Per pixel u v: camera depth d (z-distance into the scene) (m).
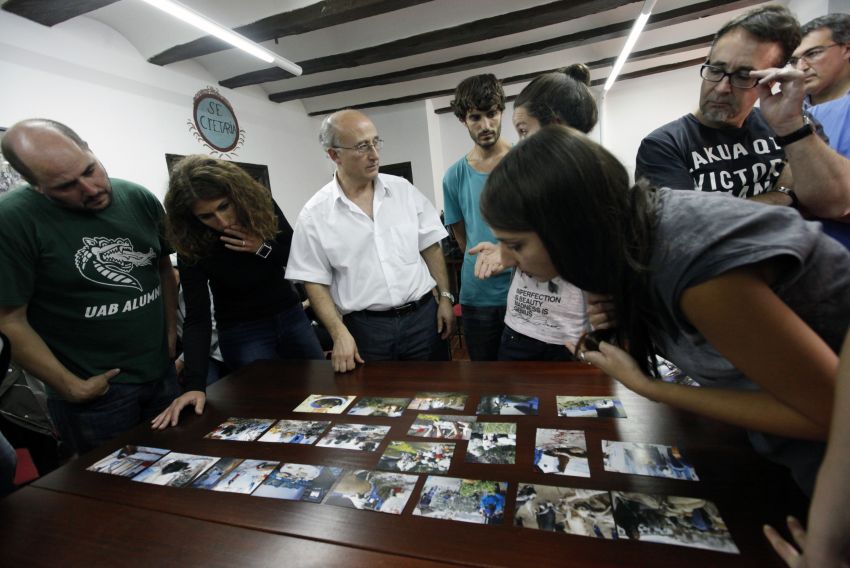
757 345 0.43
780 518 0.58
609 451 0.76
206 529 0.68
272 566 0.59
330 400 1.10
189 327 1.31
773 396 0.46
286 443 0.91
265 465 0.84
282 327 1.69
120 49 3.18
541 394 1.00
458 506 0.67
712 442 0.75
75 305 1.26
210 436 0.98
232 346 1.63
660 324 0.58
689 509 0.61
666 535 0.57
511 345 1.42
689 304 0.46
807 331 0.42
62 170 1.10
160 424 1.05
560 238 0.50
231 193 1.29
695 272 0.44
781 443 0.59
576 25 3.88
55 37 2.75
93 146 2.99
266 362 1.45
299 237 1.58
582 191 0.47
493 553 0.57
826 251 0.47
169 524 0.70
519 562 0.55
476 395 1.03
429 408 0.99
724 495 0.63
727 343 0.45
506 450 0.79
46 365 1.18
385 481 0.75
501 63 4.77
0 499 0.81
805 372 0.42
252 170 4.55
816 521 0.38
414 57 4.27
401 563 0.57
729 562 0.52
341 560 0.59
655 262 0.49
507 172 0.51
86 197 1.19
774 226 0.44
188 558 0.63
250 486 0.78
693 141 1.25
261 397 1.16
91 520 0.73
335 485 0.75
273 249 1.55
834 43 1.48
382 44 3.79
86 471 0.88
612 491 0.66
